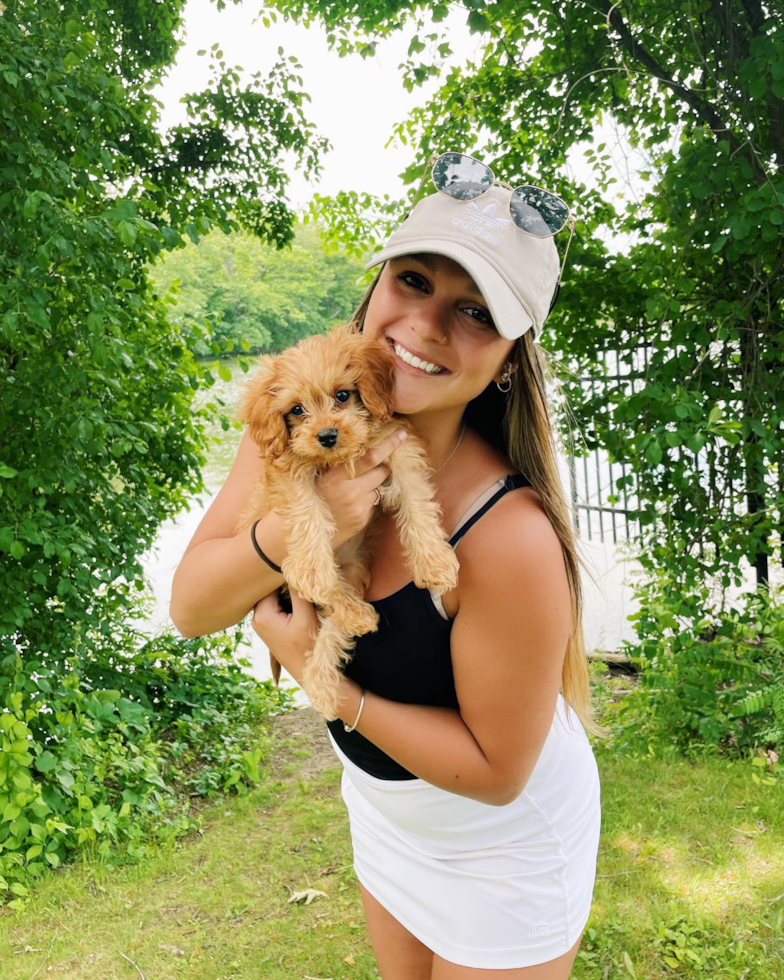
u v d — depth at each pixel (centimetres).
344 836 449
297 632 169
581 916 180
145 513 521
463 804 167
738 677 509
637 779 466
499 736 153
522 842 171
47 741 466
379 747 162
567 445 234
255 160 733
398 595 160
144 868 419
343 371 170
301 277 1738
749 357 498
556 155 556
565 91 549
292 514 166
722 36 471
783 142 459
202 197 701
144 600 658
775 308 498
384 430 168
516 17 546
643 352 574
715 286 507
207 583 177
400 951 196
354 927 366
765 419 498
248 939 362
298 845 441
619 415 480
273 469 176
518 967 172
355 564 172
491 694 151
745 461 497
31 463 455
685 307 517
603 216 558
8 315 372
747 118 452
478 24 490
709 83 476
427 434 171
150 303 555
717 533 508
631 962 321
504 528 151
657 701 525
